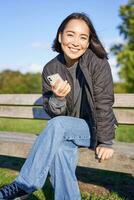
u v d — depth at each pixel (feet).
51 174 9.34
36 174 8.93
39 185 8.97
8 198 9.02
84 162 10.75
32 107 15.69
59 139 9.25
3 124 31.94
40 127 30.14
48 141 9.12
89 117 10.07
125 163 10.13
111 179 14.21
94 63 9.78
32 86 112.47
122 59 70.69
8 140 12.72
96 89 9.59
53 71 10.62
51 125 9.31
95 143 9.81
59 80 9.85
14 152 12.48
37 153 9.04
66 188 9.13
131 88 70.44
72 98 10.27
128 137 23.26
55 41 10.71
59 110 10.34
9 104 16.38
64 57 10.50
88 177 14.53
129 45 70.74
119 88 71.10
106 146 9.59
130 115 13.26
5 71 115.85
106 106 9.53
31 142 12.27
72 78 10.32
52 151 9.09
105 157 9.57
